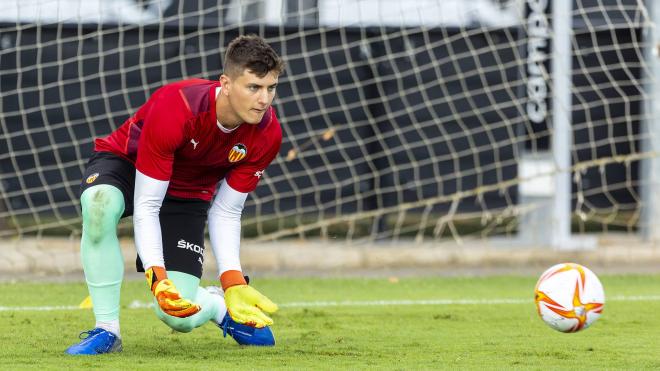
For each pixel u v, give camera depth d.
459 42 39.22
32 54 37.91
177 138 14.95
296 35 36.72
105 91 37.41
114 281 15.92
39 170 35.47
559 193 36.16
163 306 14.36
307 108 39.31
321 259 35.38
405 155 39.81
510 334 19.59
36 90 38.06
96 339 15.91
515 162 39.97
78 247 35.66
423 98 39.47
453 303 26.08
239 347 16.97
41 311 23.53
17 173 35.59
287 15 36.56
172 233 16.36
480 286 30.58
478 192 36.72
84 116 38.59
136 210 15.16
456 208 40.72
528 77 37.97
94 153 16.39
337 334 19.36
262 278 31.94
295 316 22.67
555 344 18.02
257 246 37.28
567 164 35.69
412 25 38.72
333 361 15.35
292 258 35.19
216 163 15.89
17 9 35.06
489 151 40.28
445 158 38.44
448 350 17.05
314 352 16.42
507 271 34.41
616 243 38.53
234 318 15.57
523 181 35.97
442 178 39.97
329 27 38.69
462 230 43.69
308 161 39.66
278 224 42.59
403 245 38.38
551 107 37.81
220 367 14.48
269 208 40.28
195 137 15.25
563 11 34.88
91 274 15.80
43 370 14.06
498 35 39.38
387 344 17.78
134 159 16.05
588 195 41.66
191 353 16.08
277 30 38.84
